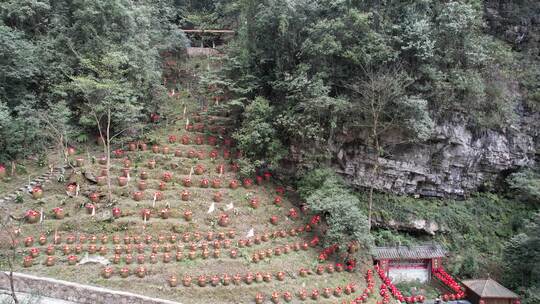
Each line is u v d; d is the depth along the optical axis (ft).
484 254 78.64
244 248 63.16
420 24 72.69
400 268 73.61
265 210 71.97
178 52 103.71
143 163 74.84
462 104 79.82
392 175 80.89
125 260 55.98
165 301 50.14
